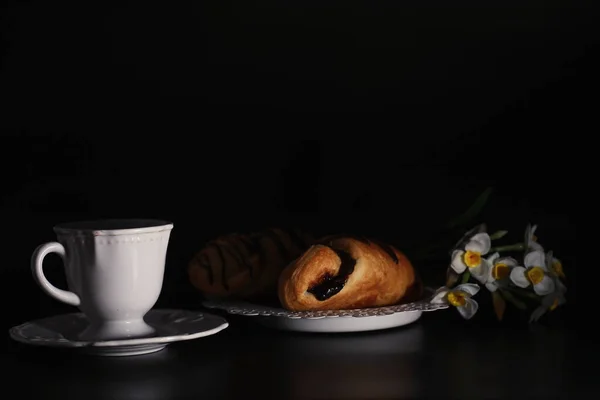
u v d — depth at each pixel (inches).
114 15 47.1
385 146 47.3
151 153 47.4
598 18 46.2
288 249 40.6
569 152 46.6
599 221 46.4
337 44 47.2
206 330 35.4
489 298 43.5
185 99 47.4
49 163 47.3
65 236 35.4
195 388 32.4
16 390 32.5
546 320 40.7
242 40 47.2
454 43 46.9
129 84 47.2
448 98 47.0
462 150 47.1
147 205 47.5
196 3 47.2
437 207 47.1
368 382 32.9
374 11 47.0
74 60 47.1
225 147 47.4
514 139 46.8
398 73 47.1
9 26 46.8
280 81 47.3
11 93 47.0
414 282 39.6
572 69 46.4
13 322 41.2
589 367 34.3
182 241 47.4
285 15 47.2
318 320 37.7
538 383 32.8
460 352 36.0
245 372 34.0
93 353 35.7
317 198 47.4
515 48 46.7
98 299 35.4
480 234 39.6
